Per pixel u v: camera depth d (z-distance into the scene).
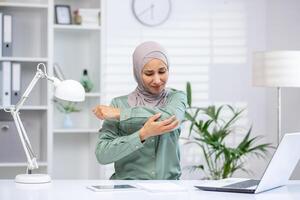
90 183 2.40
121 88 4.62
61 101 4.49
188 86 4.38
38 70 2.49
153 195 2.06
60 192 2.13
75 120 4.54
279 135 4.14
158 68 2.62
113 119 2.53
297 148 2.25
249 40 4.91
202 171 4.81
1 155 4.05
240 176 4.90
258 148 4.36
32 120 4.37
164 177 2.60
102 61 4.22
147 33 4.69
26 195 2.05
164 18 4.71
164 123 2.38
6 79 4.08
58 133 4.52
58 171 4.53
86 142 4.58
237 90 4.89
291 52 3.89
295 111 4.60
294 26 4.62
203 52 4.82
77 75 4.54
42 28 4.35
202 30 4.82
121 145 2.44
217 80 4.86
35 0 4.43
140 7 4.65
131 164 2.61
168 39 4.74
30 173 2.52
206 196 2.05
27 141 2.53
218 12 4.86
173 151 2.63
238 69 4.89
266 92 4.93
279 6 4.79
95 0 4.41
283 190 2.24
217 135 4.35
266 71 3.95
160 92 2.71
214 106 4.46
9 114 4.28
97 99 4.29
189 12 4.79
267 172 2.09
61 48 4.51
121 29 4.62
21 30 4.38
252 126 4.92
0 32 4.08
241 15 4.90
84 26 4.24
